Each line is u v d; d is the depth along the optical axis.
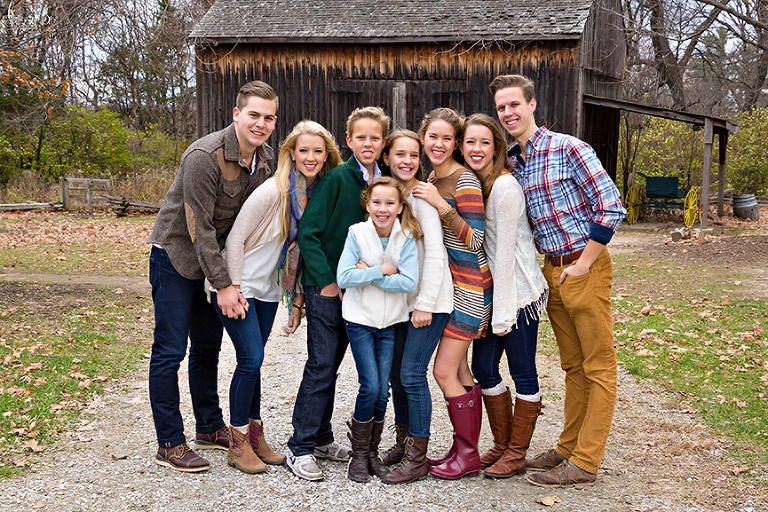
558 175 3.35
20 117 23.05
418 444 3.48
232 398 3.55
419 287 3.43
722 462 3.76
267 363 5.77
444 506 3.22
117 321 6.96
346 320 3.47
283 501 3.25
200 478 3.49
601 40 16.70
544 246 3.49
